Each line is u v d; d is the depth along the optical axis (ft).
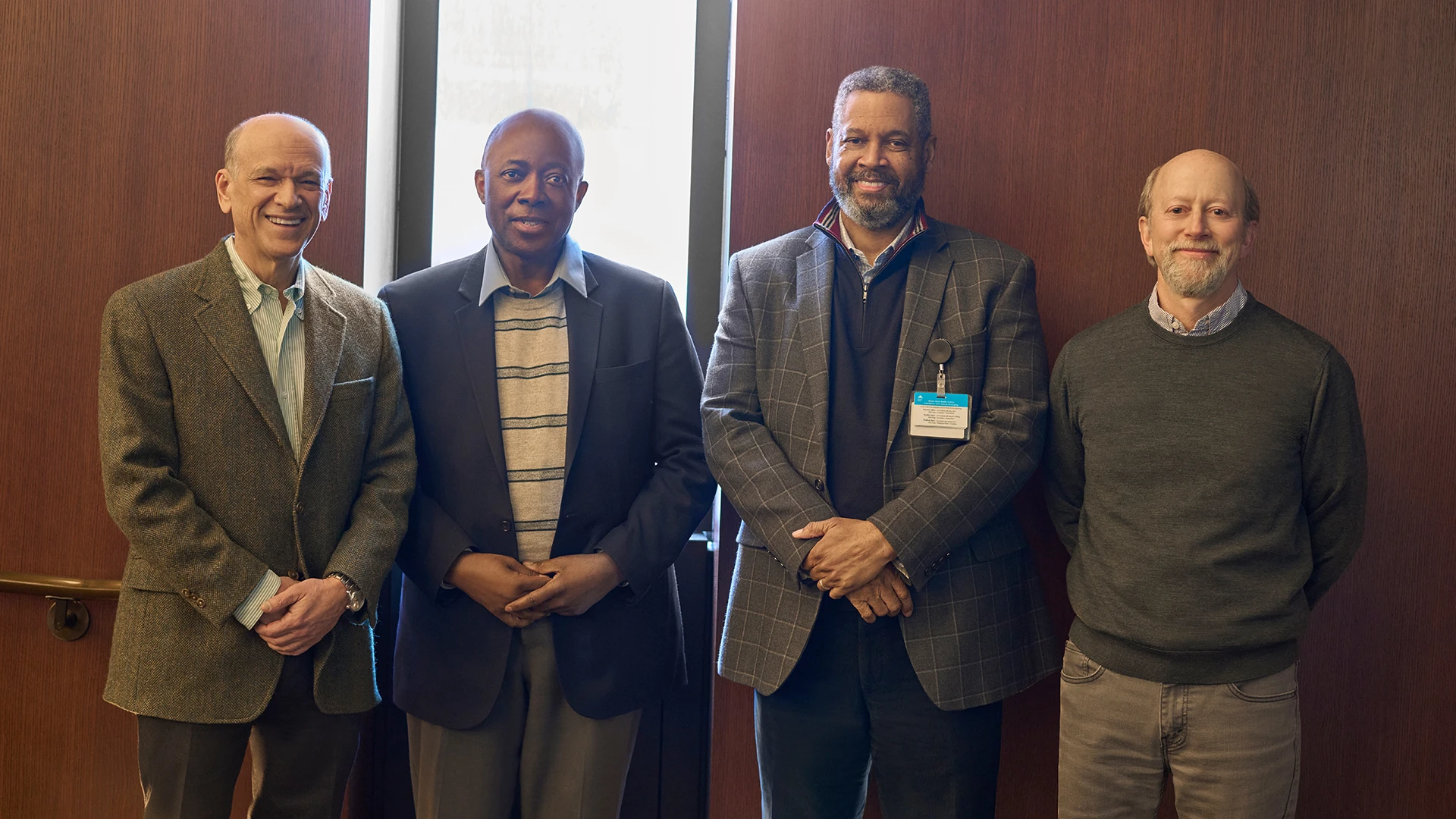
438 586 6.63
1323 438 6.06
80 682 8.00
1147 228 6.49
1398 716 7.88
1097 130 7.91
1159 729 6.08
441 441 6.89
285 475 6.09
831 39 8.02
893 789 6.59
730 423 6.68
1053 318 8.00
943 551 6.23
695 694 8.75
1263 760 5.98
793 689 6.67
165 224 7.90
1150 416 6.20
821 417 6.59
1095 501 6.39
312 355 6.18
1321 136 7.82
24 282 7.89
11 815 8.07
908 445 6.54
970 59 7.97
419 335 7.02
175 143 7.87
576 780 6.79
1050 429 6.82
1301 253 7.86
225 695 5.82
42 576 7.91
